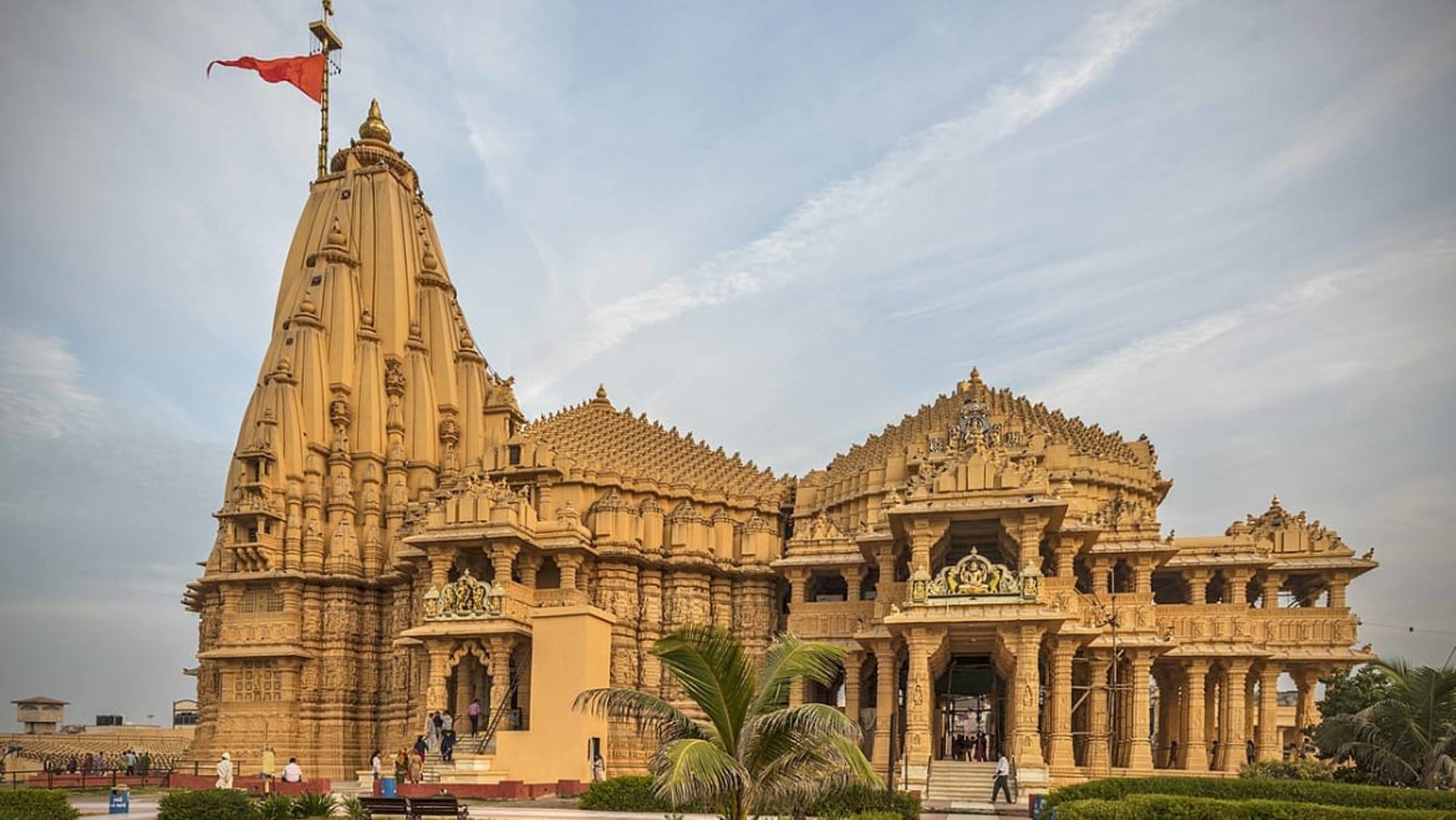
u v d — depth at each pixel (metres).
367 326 72.38
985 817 39.34
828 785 24.30
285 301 76.00
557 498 61.50
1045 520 47.50
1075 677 53.25
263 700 64.31
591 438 65.12
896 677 49.94
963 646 50.81
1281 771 44.75
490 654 54.03
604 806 39.44
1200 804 31.39
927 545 48.12
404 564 61.66
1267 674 55.78
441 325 75.00
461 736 54.31
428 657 56.94
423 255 77.00
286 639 64.69
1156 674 59.16
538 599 57.69
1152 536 55.41
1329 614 56.59
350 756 64.50
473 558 58.53
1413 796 35.09
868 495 58.03
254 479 67.19
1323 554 58.94
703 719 57.06
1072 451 58.44
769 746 23.78
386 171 77.81
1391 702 41.78
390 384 71.69
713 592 62.91
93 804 45.44
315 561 66.25
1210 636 55.31
